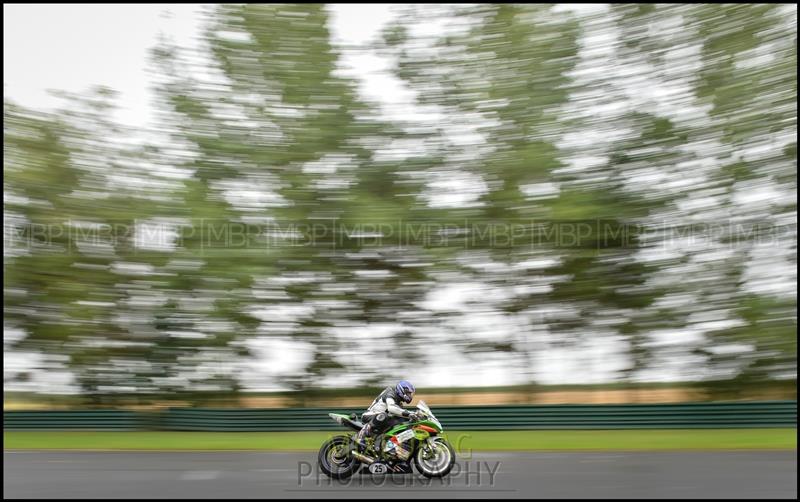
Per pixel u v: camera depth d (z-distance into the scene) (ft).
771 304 51.75
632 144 53.06
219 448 42.37
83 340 58.03
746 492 25.63
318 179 54.90
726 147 52.34
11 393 58.85
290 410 49.98
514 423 47.55
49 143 56.80
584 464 32.78
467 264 54.85
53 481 30.01
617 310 55.11
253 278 53.72
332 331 56.85
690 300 53.72
